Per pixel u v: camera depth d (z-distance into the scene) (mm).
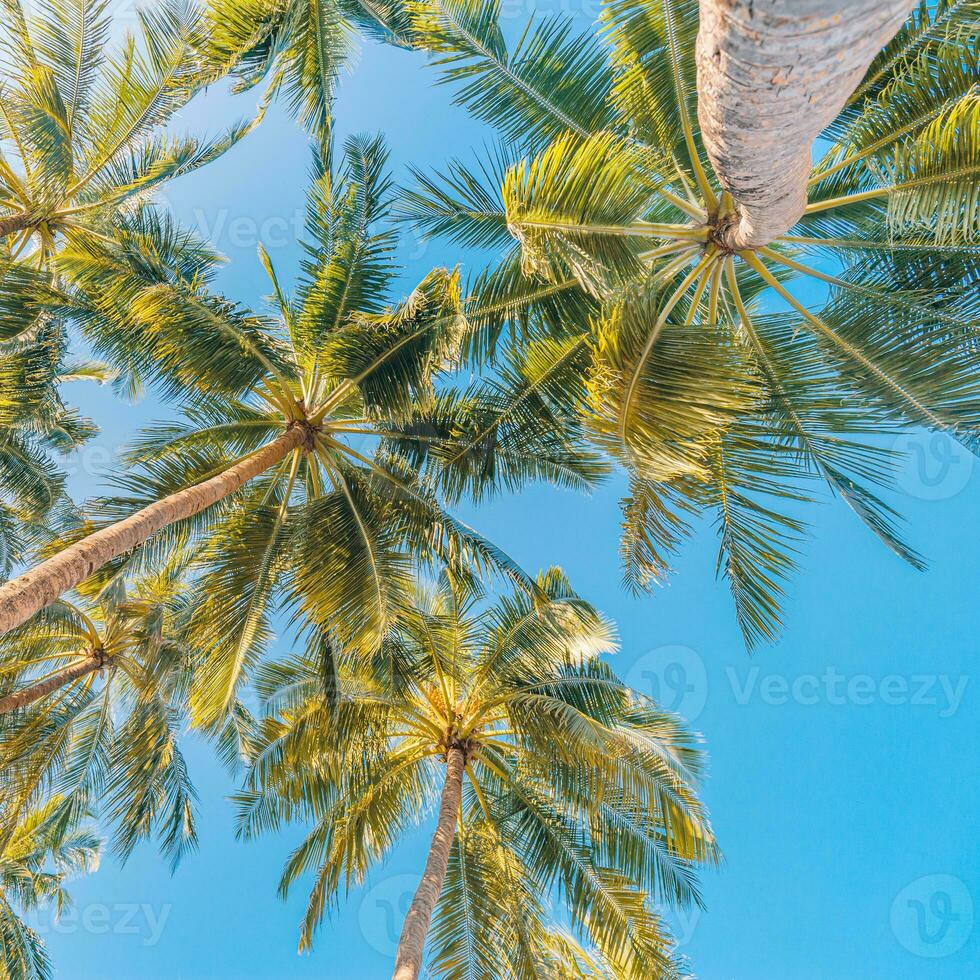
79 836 15711
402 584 9062
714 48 1768
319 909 10125
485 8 7348
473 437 9352
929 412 7199
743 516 8023
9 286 9094
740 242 6949
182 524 9711
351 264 8930
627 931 9734
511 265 8734
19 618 5691
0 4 9281
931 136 5656
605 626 10102
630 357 5531
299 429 9570
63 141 9750
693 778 9641
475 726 11445
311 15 9961
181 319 8328
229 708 9336
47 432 14133
